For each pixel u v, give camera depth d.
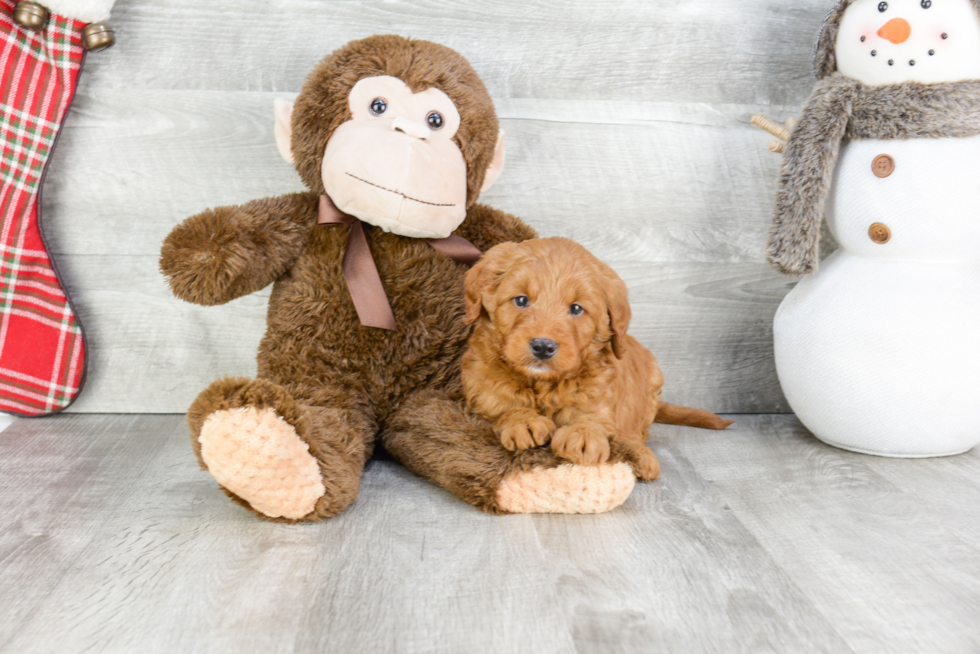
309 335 1.55
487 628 1.01
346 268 1.53
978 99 1.50
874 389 1.61
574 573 1.16
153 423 1.86
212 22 1.79
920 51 1.52
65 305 1.79
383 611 1.04
